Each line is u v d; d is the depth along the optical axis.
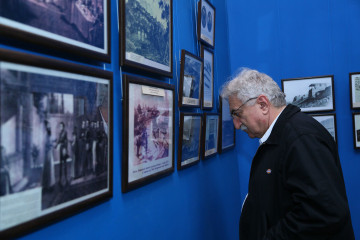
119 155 1.11
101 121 0.96
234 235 2.65
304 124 1.17
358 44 2.48
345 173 2.54
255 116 1.32
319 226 1.00
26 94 0.69
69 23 0.84
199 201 1.91
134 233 1.20
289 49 2.68
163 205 1.44
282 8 2.70
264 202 1.24
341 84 2.54
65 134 0.81
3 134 0.64
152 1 1.33
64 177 0.81
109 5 1.02
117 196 1.09
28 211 0.70
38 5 0.74
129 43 1.14
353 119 2.46
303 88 2.62
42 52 0.78
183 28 1.75
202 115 1.91
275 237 1.12
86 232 0.93
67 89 0.82
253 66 2.80
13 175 0.66
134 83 1.15
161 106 1.38
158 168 1.35
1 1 0.64
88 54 0.91
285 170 1.15
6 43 0.69
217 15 2.50
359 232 2.51
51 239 0.80
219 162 2.35
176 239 1.56
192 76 1.74
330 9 2.55
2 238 0.63
